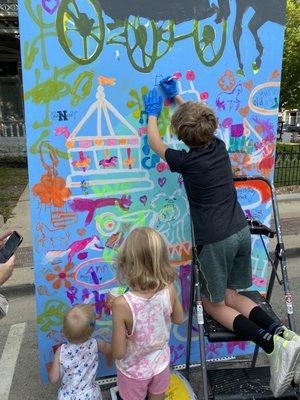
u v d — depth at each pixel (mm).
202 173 2109
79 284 2480
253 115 2541
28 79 2143
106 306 2555
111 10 2180
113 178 2393
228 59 2412
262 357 3033
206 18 2324
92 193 2377
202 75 2389
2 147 12766
